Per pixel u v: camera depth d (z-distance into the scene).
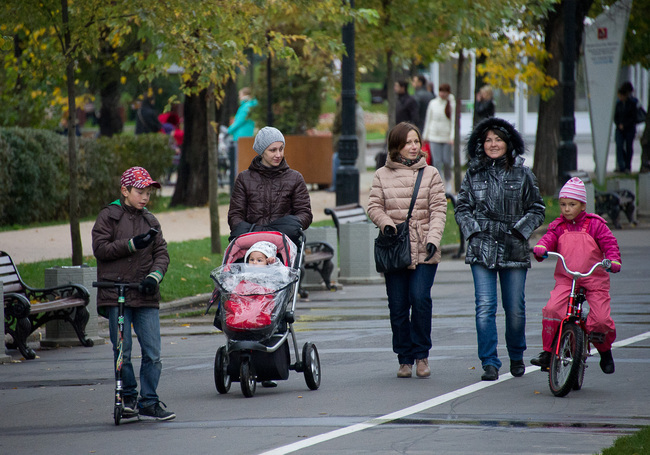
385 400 27.06
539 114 89.19
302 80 112.31
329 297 50.19
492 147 29.78
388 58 74.75
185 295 49.56
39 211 72.56
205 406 27.30
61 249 58.78
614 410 25.19
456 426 23.77
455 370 31.23
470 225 29.39
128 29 49.81
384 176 30.36
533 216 29.25
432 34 74.19
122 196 25.95
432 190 30.11
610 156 140.50
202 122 86.19
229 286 28.33
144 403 25.67
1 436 24.44
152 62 49.50
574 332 26.69
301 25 73.69
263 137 31.55
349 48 60.66
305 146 92.94
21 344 36.94
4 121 77.38
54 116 80.38
